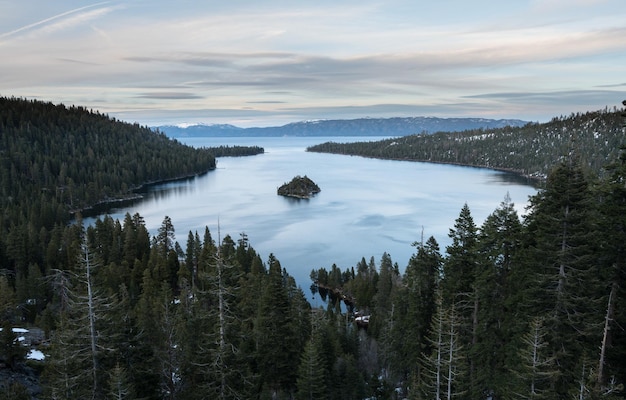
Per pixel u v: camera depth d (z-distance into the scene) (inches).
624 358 1055.6
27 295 3260.3
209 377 1219.2
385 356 2219.5
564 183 1073.5
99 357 1114.1
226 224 7416.3
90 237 4293.8
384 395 1881.2
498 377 1261.1
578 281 1069.8
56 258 4060.0
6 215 5999.0
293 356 1830.7
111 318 1177.4
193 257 4269.2
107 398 1079.6
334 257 5610.2
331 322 2733.8
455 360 1154.0
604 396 860.0
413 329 1636.3
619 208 953.5
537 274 1109.1
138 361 1286.9
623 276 1008.9
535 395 960.3
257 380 1658.5
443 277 1627.7
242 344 1316.4
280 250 5910.4
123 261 3865.7
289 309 1911.9
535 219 1291.8
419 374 1557.6
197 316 1327.5
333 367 1903.3
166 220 4596.5
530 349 1006.4
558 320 1067.9
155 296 3021.7
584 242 1075.3
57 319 2317.9
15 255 3976.4
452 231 1547.7
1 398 1322.6
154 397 1309.1
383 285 3294.8
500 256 1402.6
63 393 1074.1
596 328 1037.2
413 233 6717.5
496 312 1333.7
